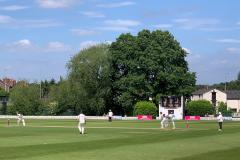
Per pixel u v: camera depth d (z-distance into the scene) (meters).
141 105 117.75
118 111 133.25
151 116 115.69
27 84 141.62
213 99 177.38
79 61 125.69
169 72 125.38
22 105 133.00
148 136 45.50
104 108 130.62
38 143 36.69
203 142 37.16
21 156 26.53
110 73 127.25
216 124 80.19
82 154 27.67
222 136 44.59
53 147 32.53
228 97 180.62
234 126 71.81
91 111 129.75
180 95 123.75
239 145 34.62
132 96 124.44
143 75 123.88
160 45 126.62
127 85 125.25
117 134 49.78
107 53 127.69
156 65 124.12
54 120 104.25
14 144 35.53
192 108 124.69
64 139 41.72
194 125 75.25
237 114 150.88
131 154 27.88
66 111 132.38
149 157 26.50
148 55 125.06
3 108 135.62
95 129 61.03
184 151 29.86
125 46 126.81
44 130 58.53
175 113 122.94
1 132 53.62
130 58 127.31
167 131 55.81
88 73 125.38
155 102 125.44
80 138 43.12
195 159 25.70
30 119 112.31
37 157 26.00
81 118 51.19
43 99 146.00
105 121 97.19
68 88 125.44
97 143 36.34
